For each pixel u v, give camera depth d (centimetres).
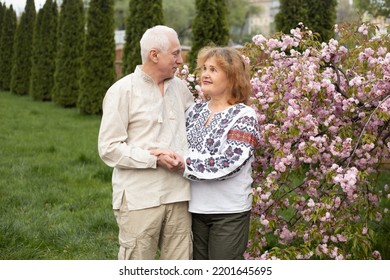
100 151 282
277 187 317
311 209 342
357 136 353
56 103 1675
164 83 294
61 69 1628
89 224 504
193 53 1136
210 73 295
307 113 330
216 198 290
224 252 291
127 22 1326
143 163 276
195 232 307
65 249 448
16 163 780
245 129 282
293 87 341
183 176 284
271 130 321
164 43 280
